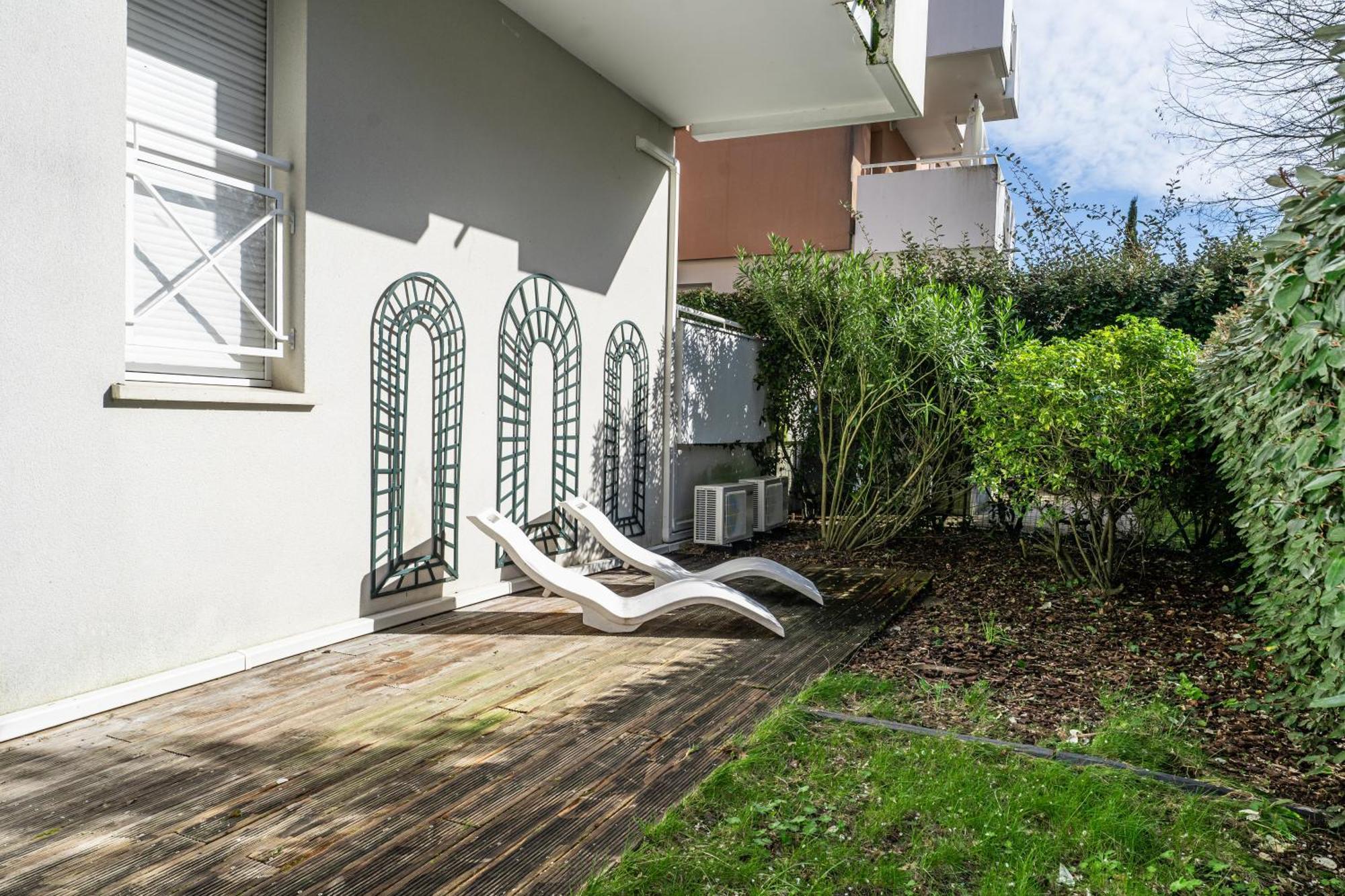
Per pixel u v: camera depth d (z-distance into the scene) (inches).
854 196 524.7
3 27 117.7
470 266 216.7
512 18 230.7
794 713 134.4
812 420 372.8
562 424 257.8
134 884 86.2
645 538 309.9
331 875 88.4
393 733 128.9
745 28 239.8
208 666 151.8
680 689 152.5
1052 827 101.3
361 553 187.5
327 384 176.6
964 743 125.5
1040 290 344.8
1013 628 208.4
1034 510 287.6
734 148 541.0
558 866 91.1
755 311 382.3
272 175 170.2
